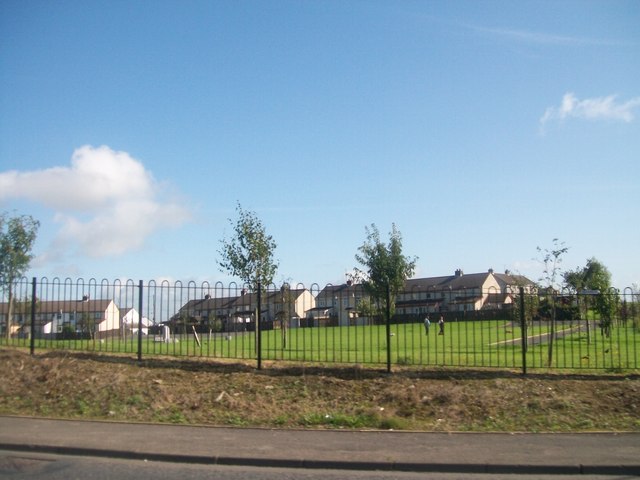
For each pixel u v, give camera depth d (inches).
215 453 351.6
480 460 338.6
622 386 483.5
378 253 1401.3
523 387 485.7
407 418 442.3
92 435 394.9
